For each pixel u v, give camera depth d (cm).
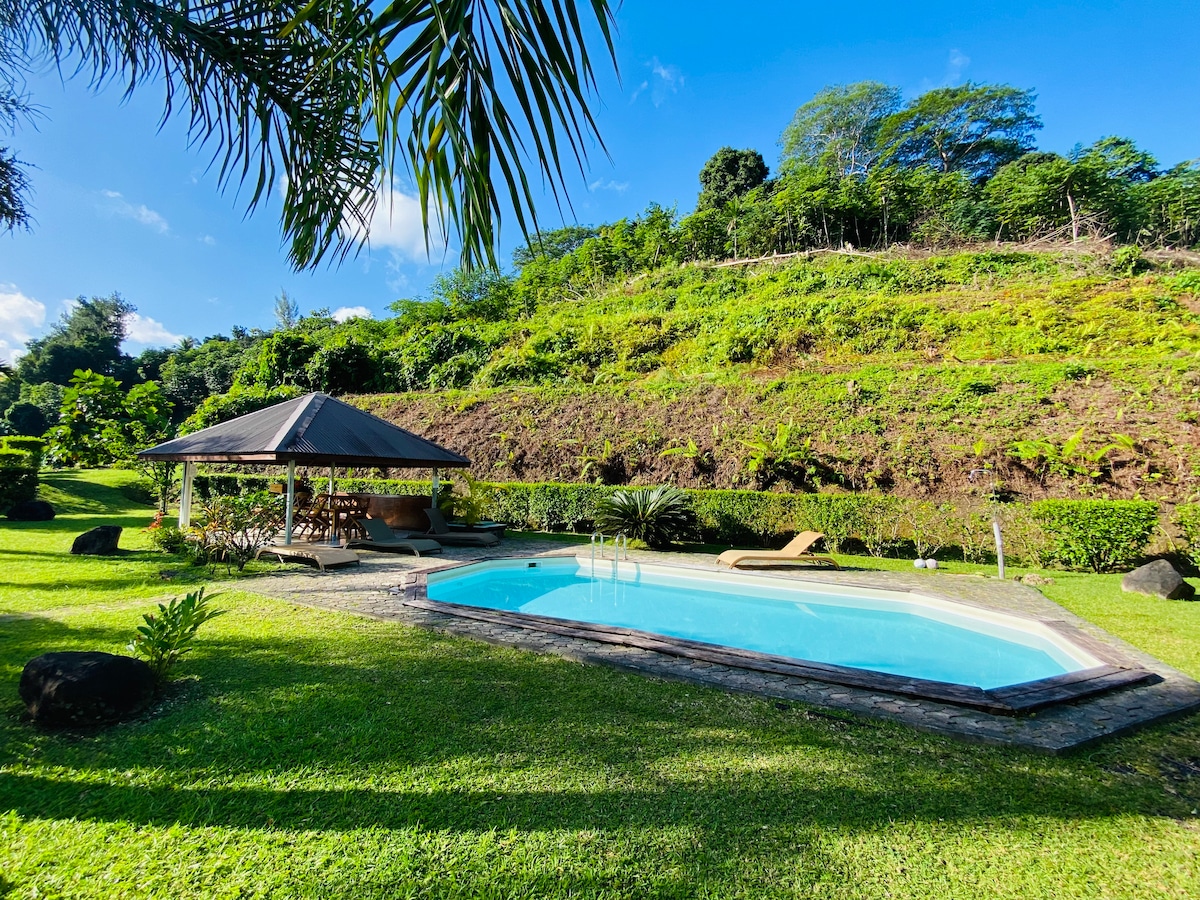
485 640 505
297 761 289
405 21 193
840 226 3028
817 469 1309
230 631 518
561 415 1766
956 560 1039
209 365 3828
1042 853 228
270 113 285
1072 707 382
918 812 254
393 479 1845
